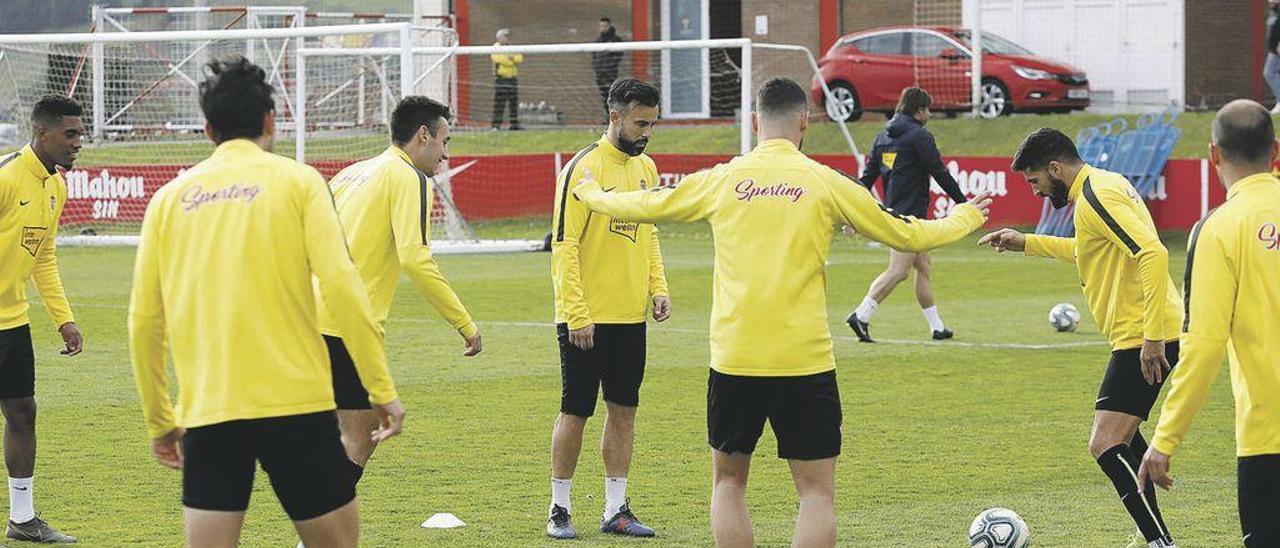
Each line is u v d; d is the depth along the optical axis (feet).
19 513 56.65
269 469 39.73
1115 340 54.75
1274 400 40.14
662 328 119.03
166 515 60.85
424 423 80.59
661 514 61.41
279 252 39.22
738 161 48.57
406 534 57.57
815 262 47.75
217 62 40.70
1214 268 40.29
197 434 39.34
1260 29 224.94
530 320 123.44
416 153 54.85
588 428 80.59
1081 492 64.90
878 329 117.91
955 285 147.95
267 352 39.04
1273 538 40.52
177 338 39.70
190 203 39.60
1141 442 56.65
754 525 59.47
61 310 61.41
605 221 58.54
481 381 94.43
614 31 249.34
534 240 192.44
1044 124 208.74
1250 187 40.65
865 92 223.51
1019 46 223.71
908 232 48.08
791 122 48.60
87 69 199.82
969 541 55.01
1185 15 216.13
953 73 217.77
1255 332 40.19
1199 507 62.23
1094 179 53.98
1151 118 203.62
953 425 80.07
